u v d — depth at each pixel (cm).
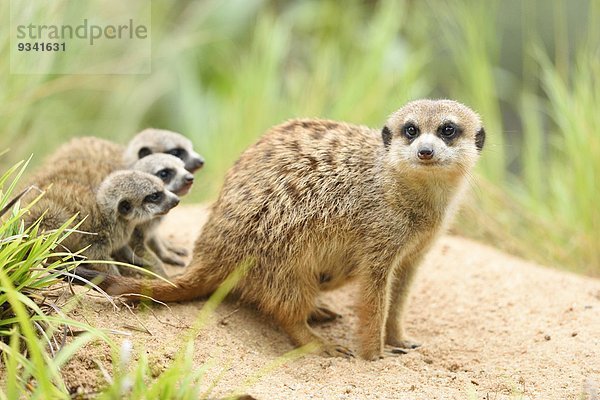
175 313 691
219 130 1343
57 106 1215
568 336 717
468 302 812
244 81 1349
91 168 838
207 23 1488
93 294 663
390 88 1306
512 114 1611
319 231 709
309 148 733
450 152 696
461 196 752
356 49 1490
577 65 1223
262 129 1294
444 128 709
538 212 1123
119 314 653
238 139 1285
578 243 1059
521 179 1349
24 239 616
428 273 869
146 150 904
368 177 716
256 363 647
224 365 625
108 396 509
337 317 794
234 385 589
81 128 1289
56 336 591
